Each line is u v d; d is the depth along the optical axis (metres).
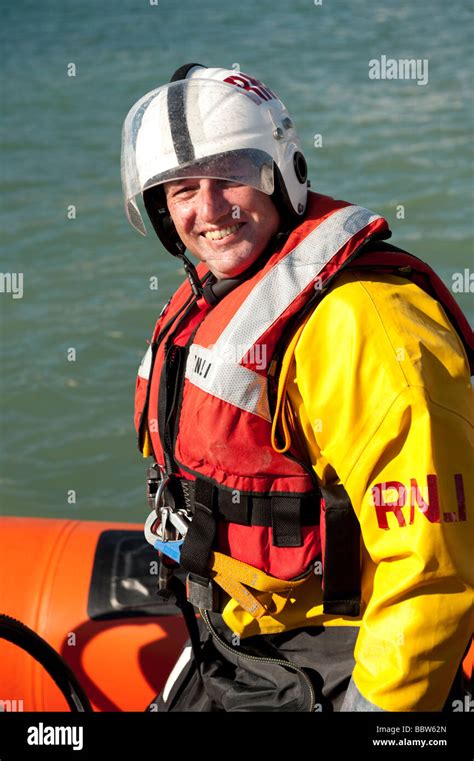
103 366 4.63
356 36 11.08
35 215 6.54
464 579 1.19
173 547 1.42
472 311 4.80
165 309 1.63
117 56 10.88
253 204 1.33
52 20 12.81
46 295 5.37
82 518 3.65
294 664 1.37
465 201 6.42
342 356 1.22
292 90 9.12
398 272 1.29
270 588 1.33
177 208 1.36
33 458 4.00
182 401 1.41
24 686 1.97
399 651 1.19
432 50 10.30
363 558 1.32
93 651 1.95
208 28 11.88
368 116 8.20
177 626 1.96
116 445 4.07
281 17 12.20
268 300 1.28
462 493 1.20
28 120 8.82
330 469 1.30
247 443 1.30
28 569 2.07
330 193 6.68
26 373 4.58
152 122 1.35
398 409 1.18
